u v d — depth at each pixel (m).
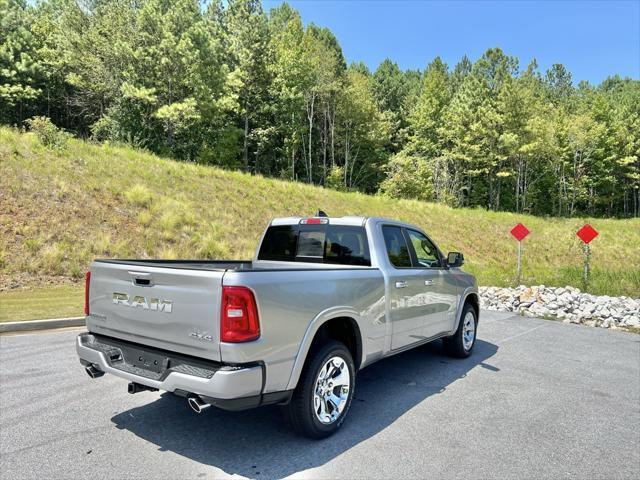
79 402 4.43
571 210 58.81
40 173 15.27
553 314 10.73
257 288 3.12
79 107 37.97
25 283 10.70
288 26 51.25
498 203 52.41
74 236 13.10
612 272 15.39
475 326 6.91
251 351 3.04
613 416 4.44
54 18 41.44
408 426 4.07
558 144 55.41
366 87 52.09
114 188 16.34
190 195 18.98
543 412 4.51
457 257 6.07
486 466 3.34
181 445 3.56
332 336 4.31
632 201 66.94
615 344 7.86
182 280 3.22
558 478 3.20
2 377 5.13
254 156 46.03
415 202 32.12
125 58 31.20
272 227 5.46
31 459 3.28
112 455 3.37
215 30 41.25
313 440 3.71
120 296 3.67
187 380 3.03
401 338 4.88
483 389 5.20
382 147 54.16
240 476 3.09
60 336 7.07
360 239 4.75
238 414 4.24
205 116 33.66
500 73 54.12
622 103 64.50
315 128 51.09
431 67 74.12
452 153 49.56
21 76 34.31
